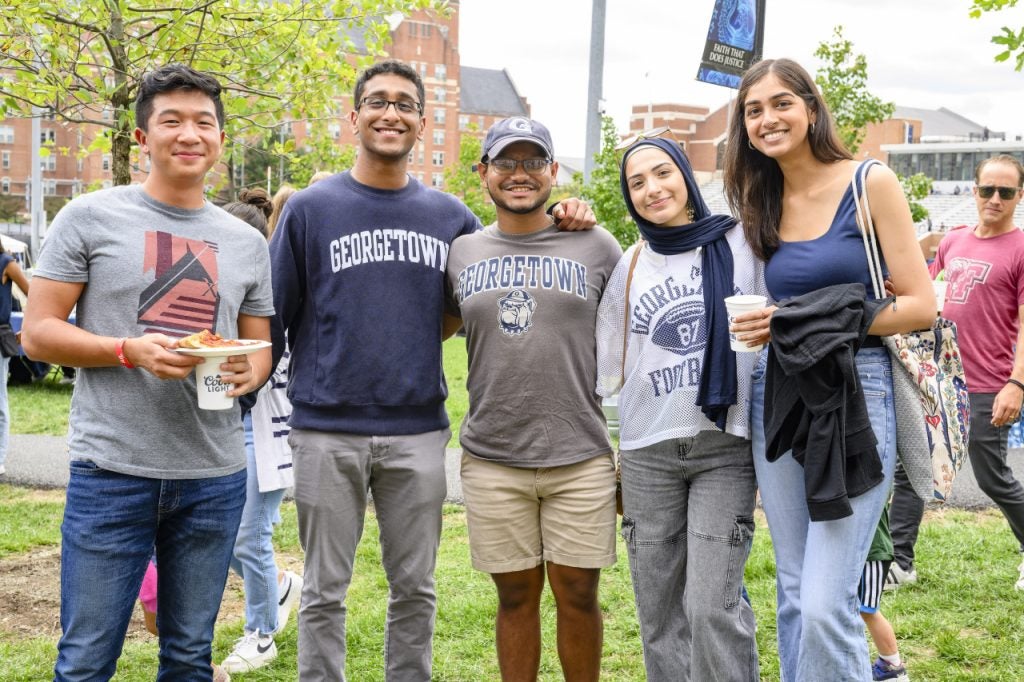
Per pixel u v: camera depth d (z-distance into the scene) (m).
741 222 3.43
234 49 6.62
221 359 2.92
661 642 3.57
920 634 4.75
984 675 4.25
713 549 3.35
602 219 11.12
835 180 3.20
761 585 5.43
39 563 6.08
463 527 7.00
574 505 3.64
